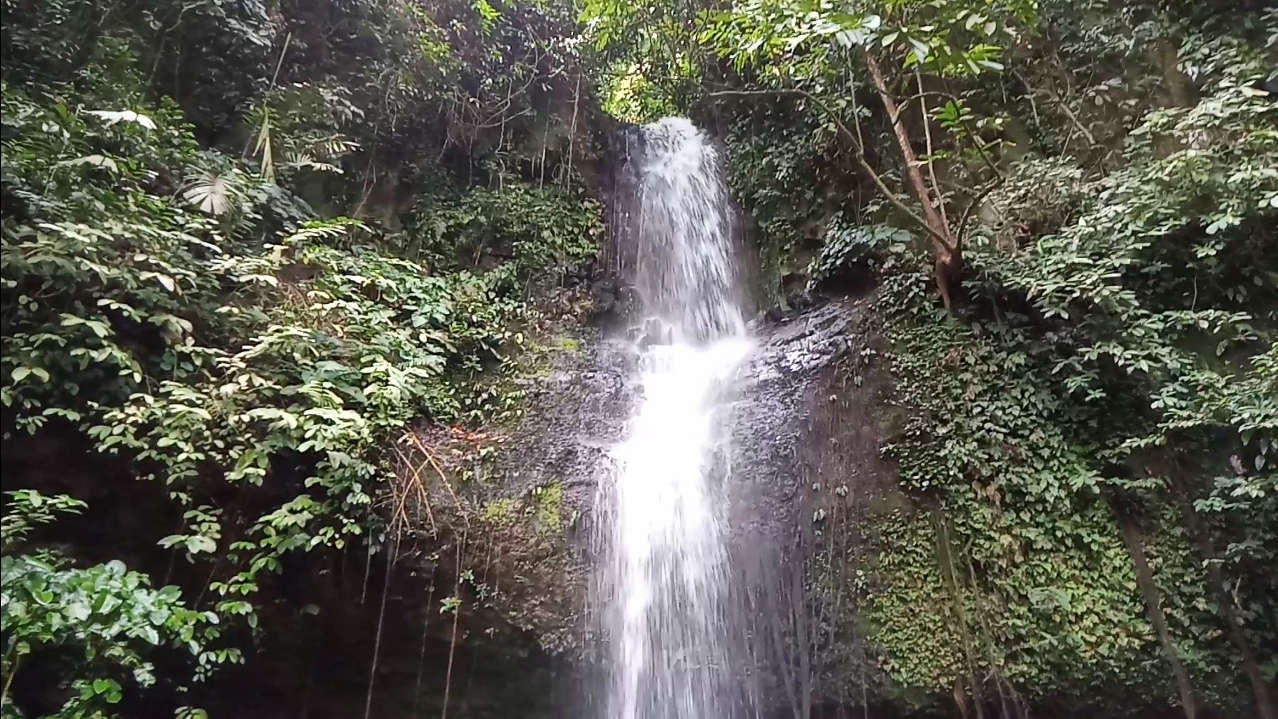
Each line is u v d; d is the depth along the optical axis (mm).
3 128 4906
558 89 10570
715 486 5738
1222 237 5965
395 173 8680
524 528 5328
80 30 6211
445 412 6297
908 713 4785
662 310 9508
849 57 7703
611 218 9984
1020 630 4758
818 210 9430
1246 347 5781
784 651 5020
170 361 4898
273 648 5199
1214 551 5020
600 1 10742
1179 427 5258
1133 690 4680
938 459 5422
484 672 5234
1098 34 7660
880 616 4902
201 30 7109
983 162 7914
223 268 5465
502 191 9172
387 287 6852
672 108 12664
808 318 7625
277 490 5145
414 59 8938
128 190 5262
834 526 5285
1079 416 5645
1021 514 5180
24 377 4277
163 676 5109
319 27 8414
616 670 5172
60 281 4461
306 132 7703
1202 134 6043
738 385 6934
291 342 5402
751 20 6730
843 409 6016
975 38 6297
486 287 7957
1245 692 4641
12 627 3592
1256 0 6871
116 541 4941
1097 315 5934
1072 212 6930
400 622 5172
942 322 6371
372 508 5156
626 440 6309
